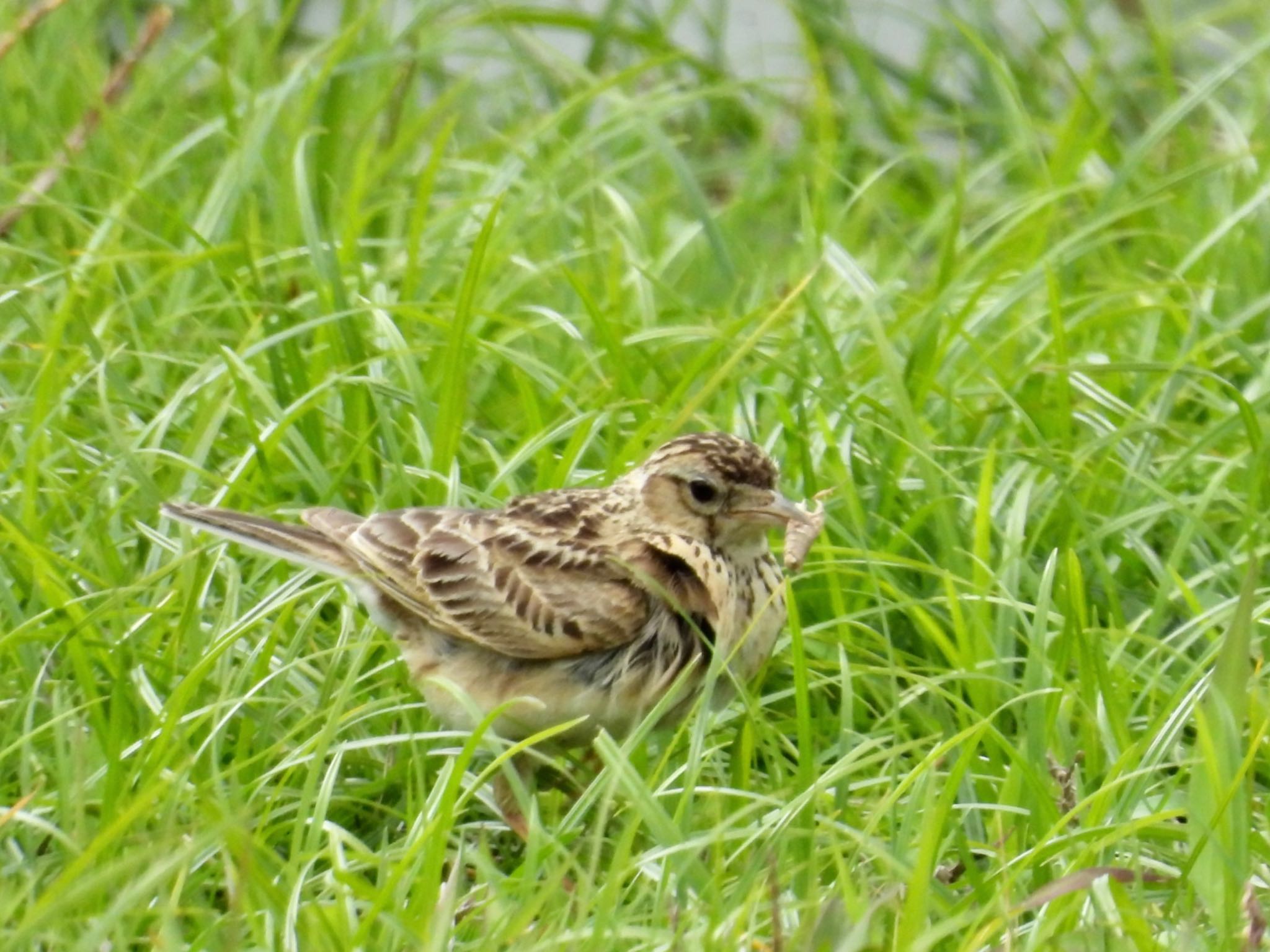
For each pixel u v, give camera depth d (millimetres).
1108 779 9844
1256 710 10555
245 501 12227
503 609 10711
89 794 9945
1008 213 16406
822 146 17938
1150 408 13898
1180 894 9227
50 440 12617
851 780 10516
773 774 10352
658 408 13023
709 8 21828
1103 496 12820
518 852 10680
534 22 19344
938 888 9227
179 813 9711
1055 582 12125
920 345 13750
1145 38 20656
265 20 19688
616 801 10453
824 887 9422
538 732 10867
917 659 11719
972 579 11844
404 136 16750
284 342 13297
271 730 10641
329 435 13203
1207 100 17375
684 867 9000
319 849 9781
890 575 12062
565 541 10867
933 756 9539
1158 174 18438
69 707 10328
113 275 14492
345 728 10977
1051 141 19594
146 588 11273
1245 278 15727
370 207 16484
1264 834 9977
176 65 18125
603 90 17266
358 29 16875
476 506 12250
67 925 8617
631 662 10719
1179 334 15117
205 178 17125
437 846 8906
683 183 15945
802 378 13086
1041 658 10633
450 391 12383
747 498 10844
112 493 12125
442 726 11211
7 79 17578
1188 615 12156
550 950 8406
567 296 15555
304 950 8820
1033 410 13602
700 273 16984
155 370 13711
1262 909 9195
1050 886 8664
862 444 12898
